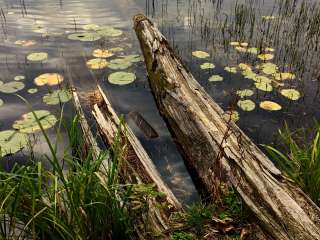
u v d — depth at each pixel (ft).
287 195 7.18
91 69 14.12
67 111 11.61
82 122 10.24
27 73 13.78
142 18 14.14
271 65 14.32
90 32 17.11
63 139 10.42
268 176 7.57
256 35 16.92
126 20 18.61
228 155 8.17
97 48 15.76
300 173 8.30
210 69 14.11
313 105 12.10
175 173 9.62
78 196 6.38
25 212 6.36
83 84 13.12
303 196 7.35
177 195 8.90
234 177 7.87
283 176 7.77
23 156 9.75
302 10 17.48
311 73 13.92
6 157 9.70
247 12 18.40
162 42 12.75
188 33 17.20
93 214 6.57
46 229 6.37
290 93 12.51
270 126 11.14
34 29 17.49
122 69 14.20
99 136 10.41
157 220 7.27
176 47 15.53
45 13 19.44
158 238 6.97
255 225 7.30
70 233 6.31
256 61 14.70
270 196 7.19
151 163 9.07
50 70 14.01
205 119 9.58
